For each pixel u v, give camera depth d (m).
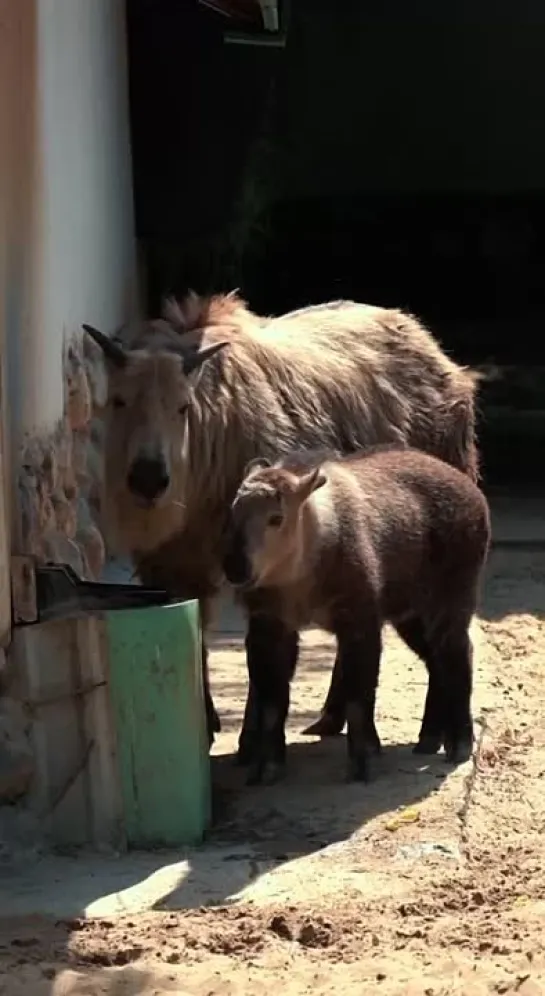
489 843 9.05
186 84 18.81
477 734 10.93
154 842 8.98
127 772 8.92
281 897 8.17
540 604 15.77
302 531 9.37
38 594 9.23
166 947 7.47
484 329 31.23
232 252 20.98
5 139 9.66
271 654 9.87
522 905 8.08
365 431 11.67
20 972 7.11
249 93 18.94
